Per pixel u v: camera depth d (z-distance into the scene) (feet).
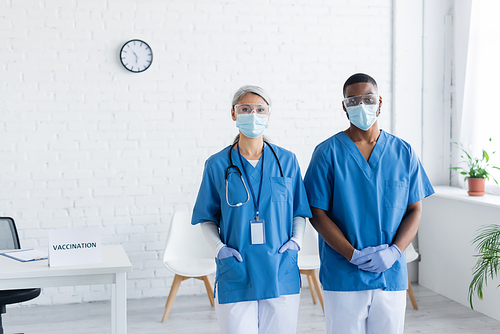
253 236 5.88
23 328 10.05
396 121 13.08
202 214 6.32
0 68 11.14
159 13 11.81
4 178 11.28
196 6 11.98
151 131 11.93
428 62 13.14
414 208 6.32
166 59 11.90
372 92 6.10
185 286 12.35
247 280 5.86
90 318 10.66
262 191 6.04
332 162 6.25
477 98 12.06
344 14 12.75
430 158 13.32
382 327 6.02
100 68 11.61
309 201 6.35
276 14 12.40
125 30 11.68
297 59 12.55
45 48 11.32
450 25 13.20
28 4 11.20
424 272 12.95
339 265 6.04
